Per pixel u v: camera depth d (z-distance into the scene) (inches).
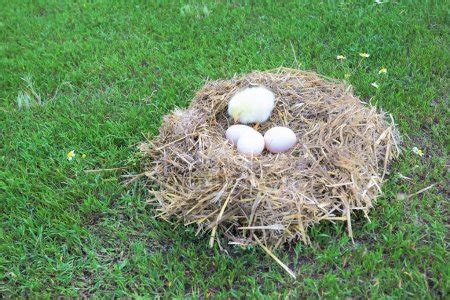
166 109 48.2
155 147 40.8
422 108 45.1
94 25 63.6
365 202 36.5
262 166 37.1
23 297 35.1
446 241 35.5
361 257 34.6
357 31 55.6
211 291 34.4
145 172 40.3
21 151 46.0
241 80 44.6
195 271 35.3
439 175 39.6
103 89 53.1
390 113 44.8
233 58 53.6
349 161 37.1
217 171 36.3
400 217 36.9
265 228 34.8
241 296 33.7
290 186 36.0
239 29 58.7
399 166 40.4
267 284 34.0
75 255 37.3
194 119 41.3
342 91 43.6
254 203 34.9
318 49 53.7
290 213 35.1
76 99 51.5
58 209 40.2
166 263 36.2
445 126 43.3
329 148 38.2
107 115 48.7
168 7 65.4
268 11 61.7
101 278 35.7
